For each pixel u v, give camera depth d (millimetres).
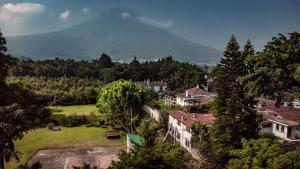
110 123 62188
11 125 24562
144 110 67875
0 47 26906
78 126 65688
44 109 64500
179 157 18781
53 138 54562
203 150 35844
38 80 99250
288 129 42312
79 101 94188
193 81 107625
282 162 19719
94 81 113938
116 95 59000
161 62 162125
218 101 37375
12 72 101312
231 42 39812
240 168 22047
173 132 50750
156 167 16562
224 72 39312
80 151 47344
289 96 25031
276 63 25391
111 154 45844
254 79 26969
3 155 25406
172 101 87750
